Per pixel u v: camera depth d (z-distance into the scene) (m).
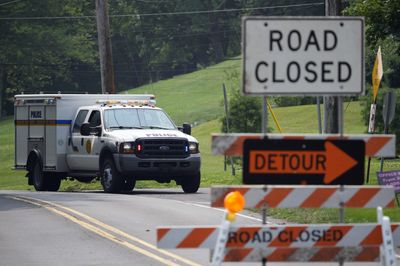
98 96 64.62
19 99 68.00
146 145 57.75
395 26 52.66
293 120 139.50
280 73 23.02
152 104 64.31
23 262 31.41
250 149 22.62
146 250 33.62
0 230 39.44
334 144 22.94
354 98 149.38
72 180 70.00
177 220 41.69
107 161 59.22
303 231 22.38
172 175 58.59
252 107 100.50
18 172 129.00
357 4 53.03
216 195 22.48
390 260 21.84
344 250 22.55
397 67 116.31
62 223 41.31
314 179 22.89
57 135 64.06
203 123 166.25
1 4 196.88
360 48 23.25
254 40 22.98
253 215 44.03
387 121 49.41
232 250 22.14
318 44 23.14
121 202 50.09
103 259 31.83
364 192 22.89
